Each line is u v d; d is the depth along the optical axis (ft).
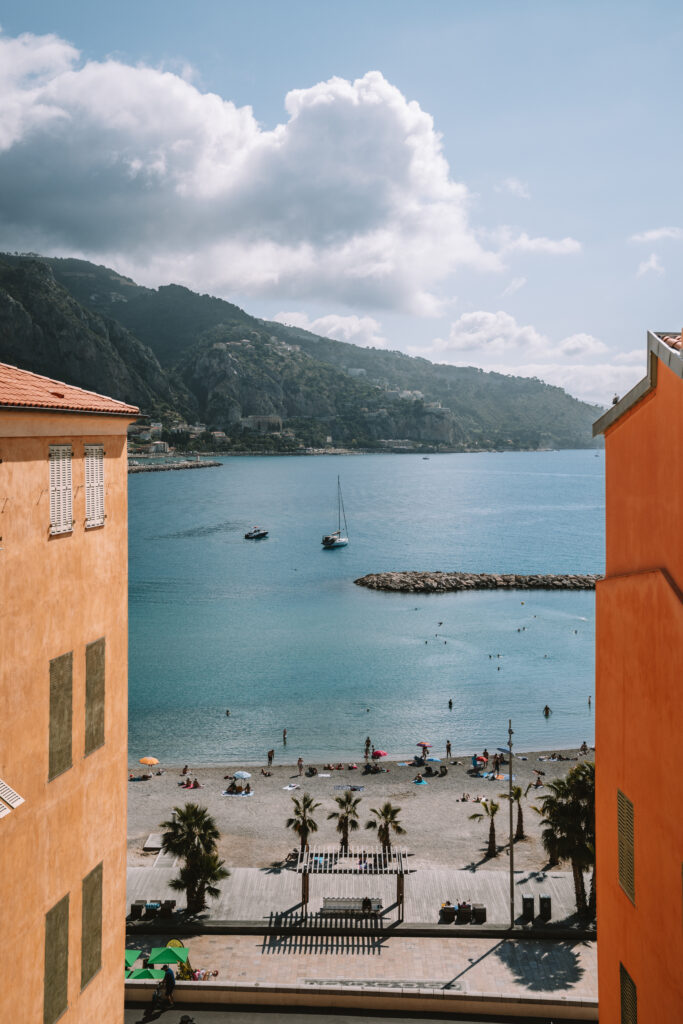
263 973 100.22
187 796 176.55
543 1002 71.92
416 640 333.83
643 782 37.91
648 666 37.14
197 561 538.47
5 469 35.86
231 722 234.99
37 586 38.93
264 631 351.46
